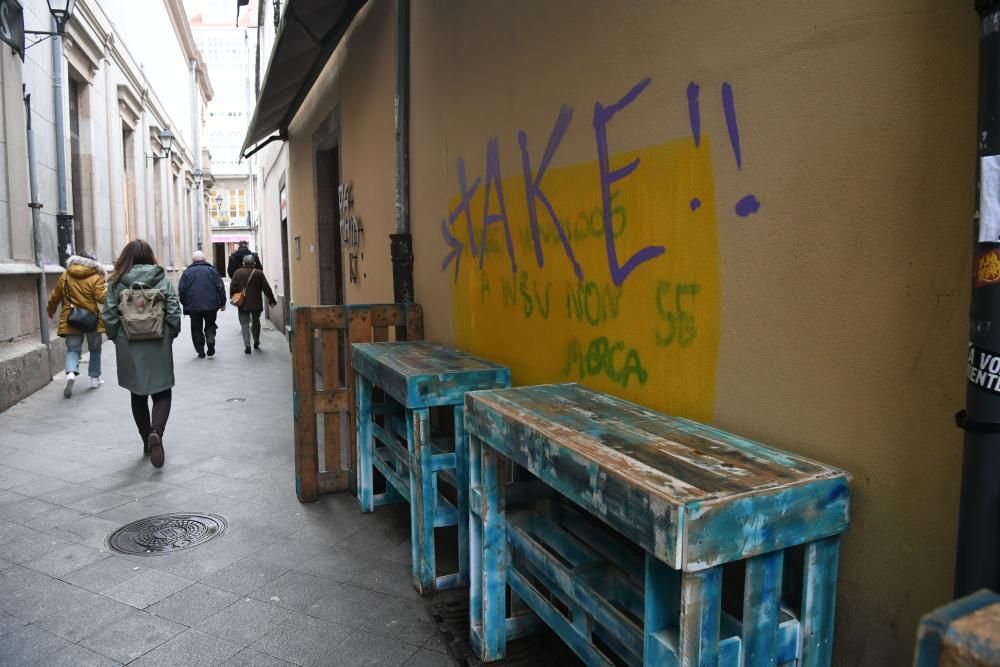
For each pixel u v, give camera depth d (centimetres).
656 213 233
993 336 127
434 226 443
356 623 290
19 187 839
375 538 379
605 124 258
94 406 733
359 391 412
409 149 487
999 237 125
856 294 166
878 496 162
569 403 239
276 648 272
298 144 1076
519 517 256
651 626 164
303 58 739
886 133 157
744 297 198
